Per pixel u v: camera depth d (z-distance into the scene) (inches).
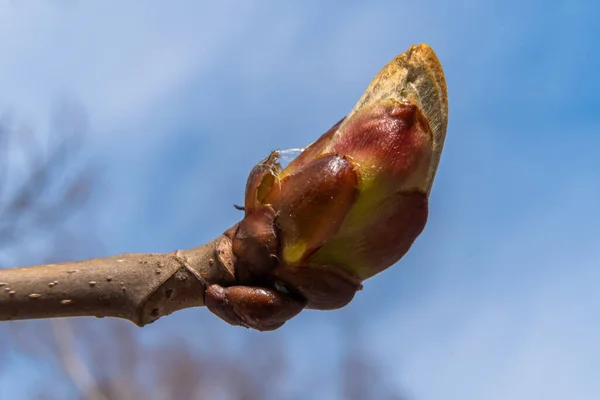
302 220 5.7
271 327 5.9
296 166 5.9
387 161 5.7
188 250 5.9
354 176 5.7
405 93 5.9
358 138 5.8
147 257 5.9
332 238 5.8
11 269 5.8
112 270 5.8
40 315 5.7
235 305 5.8
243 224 5.8
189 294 5.9
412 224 5.8
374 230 5.8
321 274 5.8
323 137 5.9
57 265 5.8
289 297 5.9
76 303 5.8
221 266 5.8
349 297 5.9
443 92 6.0
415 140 5.8
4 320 5.7
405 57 6.0
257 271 5.8
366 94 6.0
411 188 5.8
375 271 5.9
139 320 5.9
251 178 5.8
